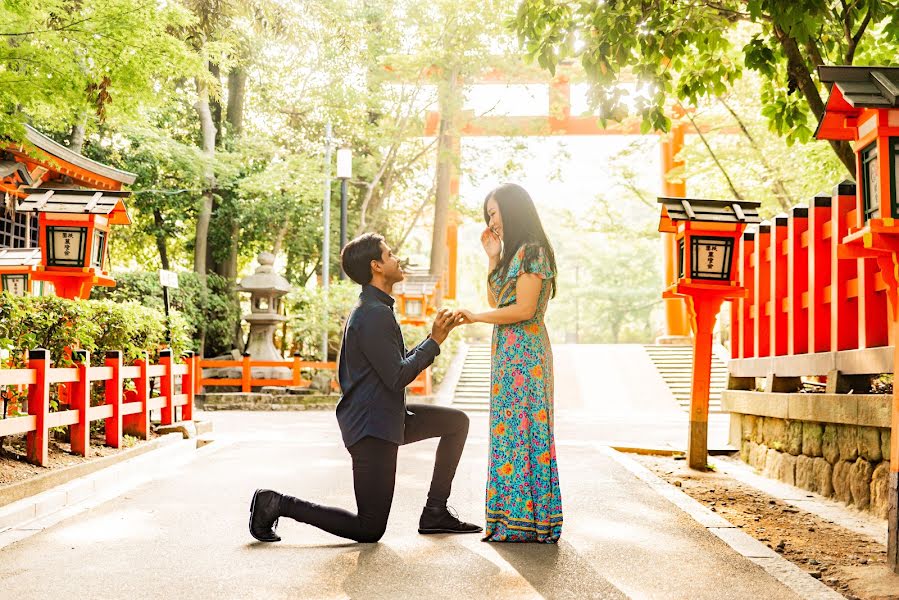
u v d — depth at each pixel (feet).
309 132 94.07
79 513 16.65
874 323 19.03
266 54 83.15
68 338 22.03
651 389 69.10
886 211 12.15
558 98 84.84
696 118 61.36
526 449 13.85
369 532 13.51
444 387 68.64
